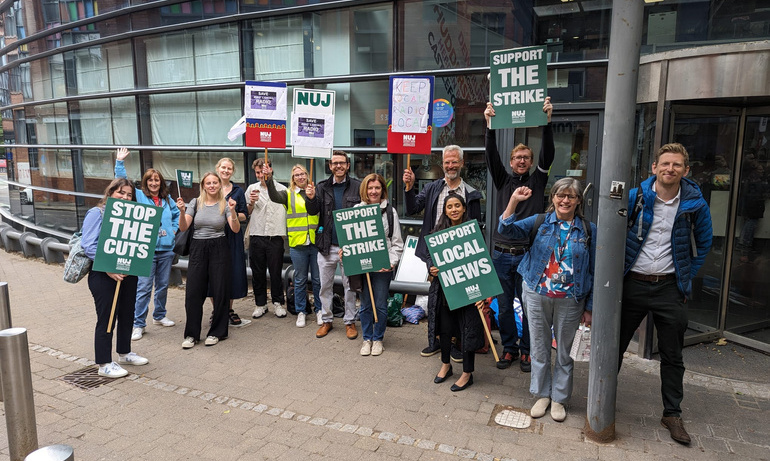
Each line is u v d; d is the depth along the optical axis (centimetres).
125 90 960
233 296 600
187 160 900
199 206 559
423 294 638
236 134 725
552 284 385
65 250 998
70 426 396
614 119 338
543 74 430
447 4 659
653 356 512
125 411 421
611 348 357
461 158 499
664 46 535
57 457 215
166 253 621
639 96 506
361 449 363
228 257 566
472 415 407
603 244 350
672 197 369
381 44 709
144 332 608
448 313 456
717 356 520
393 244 539
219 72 851
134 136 964
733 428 384
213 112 862
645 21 538
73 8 1034
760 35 496
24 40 1186
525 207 467
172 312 690
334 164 566
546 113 433
